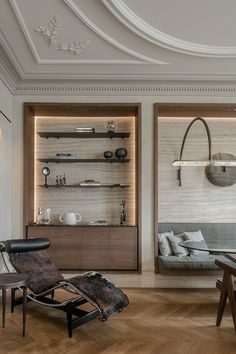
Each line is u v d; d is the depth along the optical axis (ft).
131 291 12.89
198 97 13.97
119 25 9.27
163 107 13.99
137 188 13.78
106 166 15.47
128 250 13.47
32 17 8.88
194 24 9.32
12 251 10.43
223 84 13.69
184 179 15.56
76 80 13.34
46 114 15.10
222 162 11.46
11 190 13.60
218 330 9.22
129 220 15.12
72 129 15.49
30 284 9.78
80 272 13.30
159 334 8.91
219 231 14.93
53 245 13.41
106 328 9.27
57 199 15.37
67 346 8.14
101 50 10.80
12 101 13.79
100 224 14.07
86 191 15.40
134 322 9.73
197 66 12.04
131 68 12.25
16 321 9.68
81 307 10.76
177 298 12.08
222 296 9.41
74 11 8.56
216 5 8.41
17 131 13.78
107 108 14.11
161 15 8.86
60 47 10.56
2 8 8.43
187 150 15.61
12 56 11.10
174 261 12.44
